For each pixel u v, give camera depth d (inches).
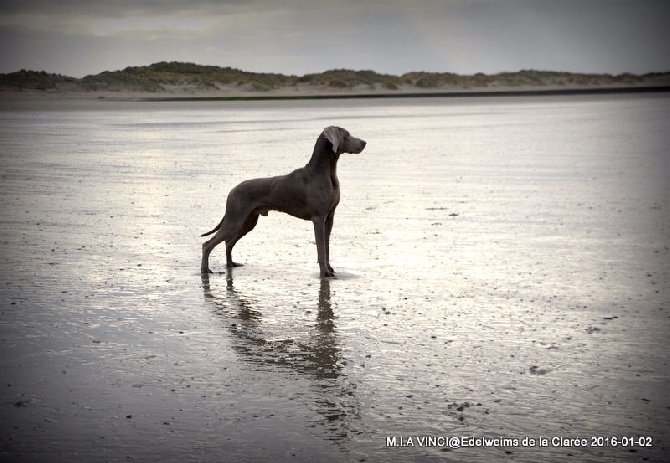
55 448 223.0
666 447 225.8
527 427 238.7
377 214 631.8
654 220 603.2
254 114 2859.3
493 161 1062.4
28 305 369.4
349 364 292.7
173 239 534.0
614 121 2046.0
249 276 433.4
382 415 246.8
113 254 483.2
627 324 341.4
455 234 548.1
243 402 256.7
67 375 280.4
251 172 936.9
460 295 389.7
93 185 818.8
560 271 439.5
